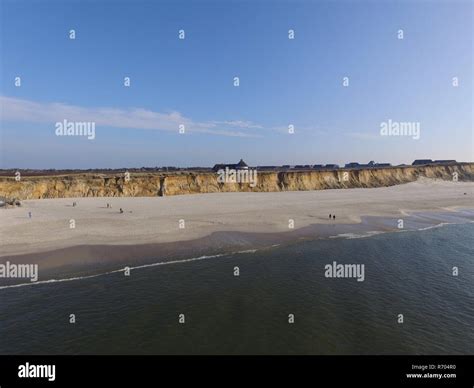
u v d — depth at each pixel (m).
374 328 16.34
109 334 15.70
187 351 14.41
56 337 15.41
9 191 64.12
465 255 29.44
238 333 15.85
